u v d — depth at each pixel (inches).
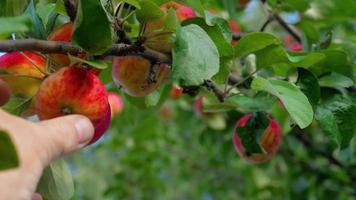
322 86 26.8
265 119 28.3
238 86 28.7
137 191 61.8
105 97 20.1
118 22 20.9
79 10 18.7
